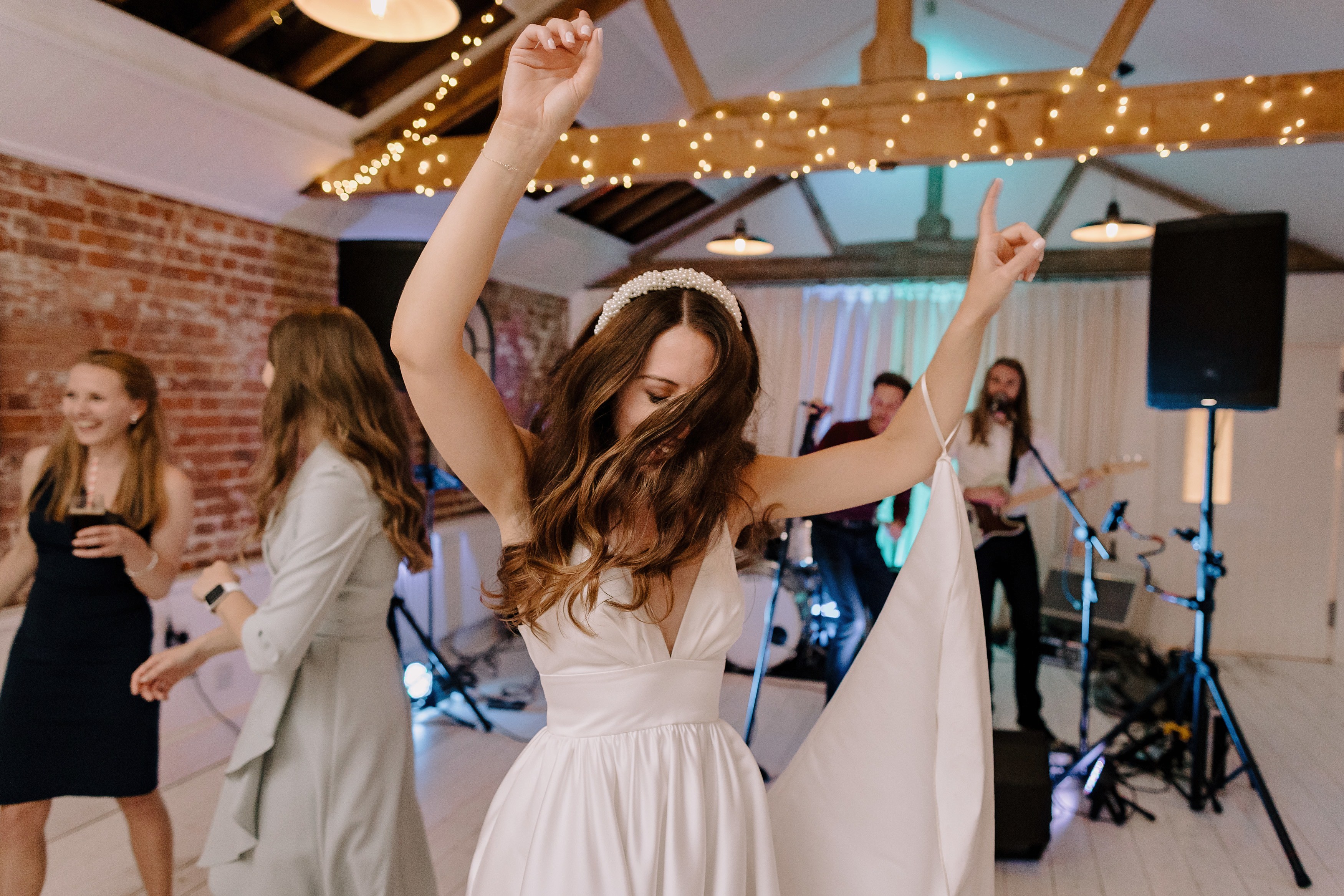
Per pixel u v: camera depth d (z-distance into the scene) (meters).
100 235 3.20
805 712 4.05
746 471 1.05
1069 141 3.27
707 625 0.95
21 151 2.89
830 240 6.32
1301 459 5.20
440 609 4.90
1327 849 2.82
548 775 0.91
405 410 4.54
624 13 3.92
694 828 0.87
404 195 4.32
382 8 1.96
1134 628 5.20
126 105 2.96
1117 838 2.89
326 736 1.54
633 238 6.55
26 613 2.03
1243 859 2.76
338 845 1.52
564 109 0.71
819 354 6.29
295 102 3.46
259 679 3.78
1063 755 3.59
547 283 6.35
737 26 4.45
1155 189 5.57
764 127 3.60
